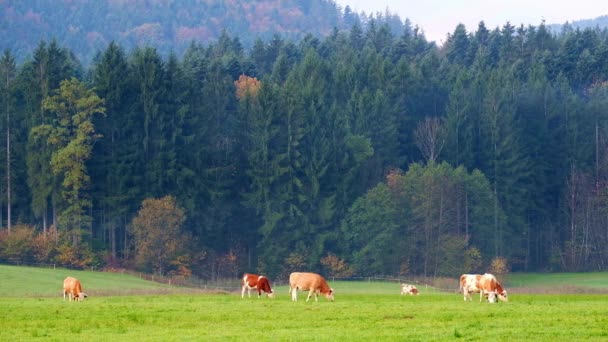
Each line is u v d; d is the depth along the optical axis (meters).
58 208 115.31
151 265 108.56
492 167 130.88
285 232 117.75
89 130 112.06
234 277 114.44
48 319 38.84
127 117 119.69
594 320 36.22
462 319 37.31
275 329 34.81
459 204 118.44
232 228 120.88
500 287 48.12
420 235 115.81
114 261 111.00
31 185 115.88
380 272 113.75
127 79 121.12
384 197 114.94
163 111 120.62
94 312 41.12
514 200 128.38
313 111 124.12
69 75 125.25
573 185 130.38
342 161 122.31
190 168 119.25
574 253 126.31
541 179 133.38
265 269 115.12
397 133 133.12
